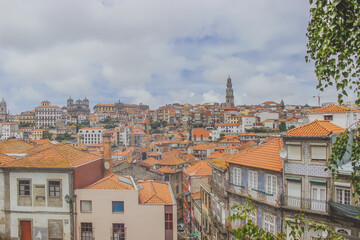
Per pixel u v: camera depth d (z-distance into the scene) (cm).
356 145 859
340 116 2677
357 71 778
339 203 1984
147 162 7938
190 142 16250
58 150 2653
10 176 2397
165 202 2514
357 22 723
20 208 2392
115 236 2420
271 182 2439
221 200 3144
